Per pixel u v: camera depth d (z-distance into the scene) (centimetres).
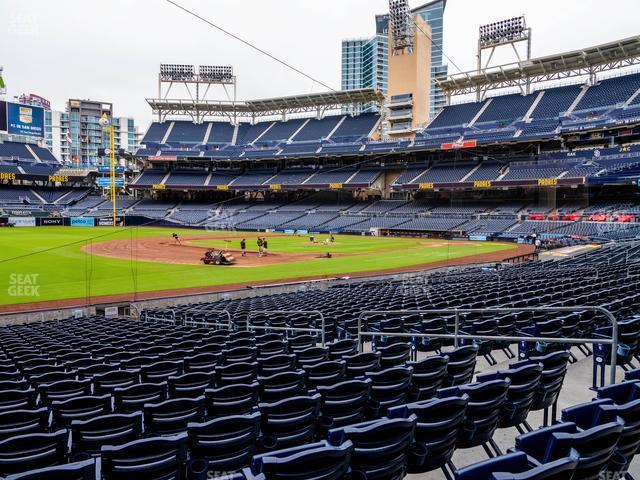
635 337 721
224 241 5153
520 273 2208
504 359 959
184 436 427
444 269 2966
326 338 1245
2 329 1592
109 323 1680
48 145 15600
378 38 18762
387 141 7069
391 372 595
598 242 4069
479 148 6612
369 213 6900
